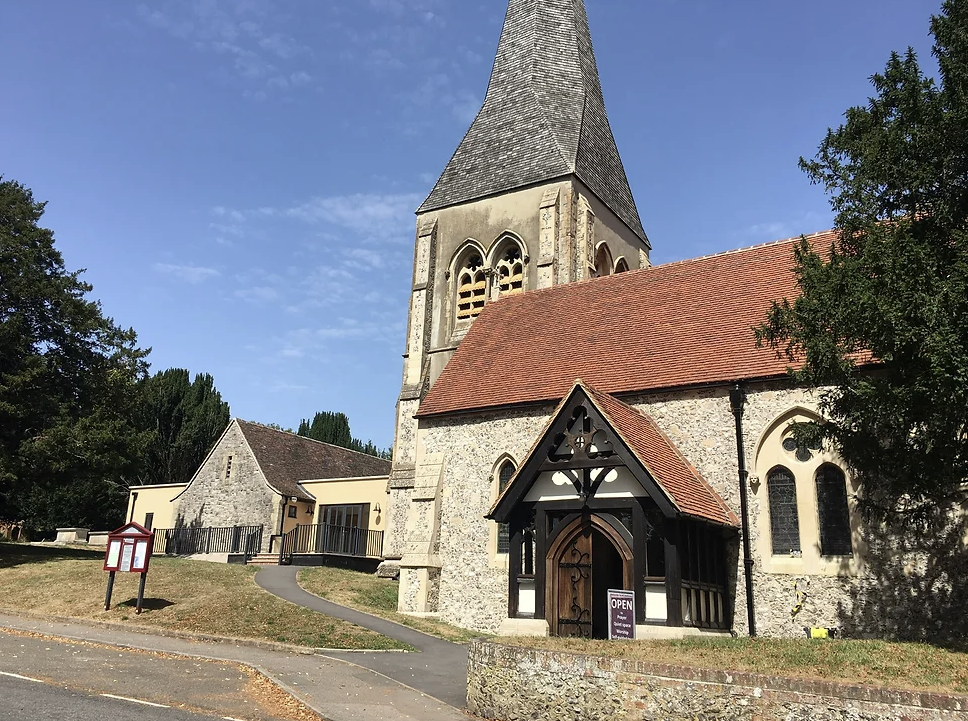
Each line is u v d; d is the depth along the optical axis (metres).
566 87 38.47
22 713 9.18
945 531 15.47
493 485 21.47
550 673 10.70
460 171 37.62
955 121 12.16
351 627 17.98
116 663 13.65
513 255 34.97
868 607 15.94
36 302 32.34
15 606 20.98
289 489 42.03
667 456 17.75
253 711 10.56
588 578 16.66
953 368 10.47
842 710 8.55
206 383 67.69
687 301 22.48
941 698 8.09
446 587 21.25
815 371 13.17
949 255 12.11
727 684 9.30
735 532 17.67
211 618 18.44
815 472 17.25
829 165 13.96
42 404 31.17
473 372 24.02
